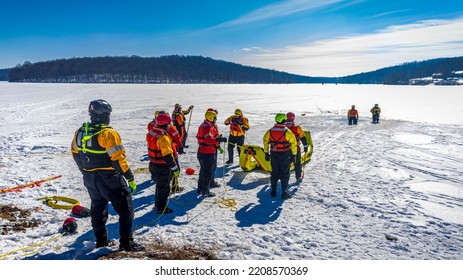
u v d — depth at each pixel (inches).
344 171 358.9
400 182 318.0
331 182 315.9
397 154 451.8
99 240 172.6
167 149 205.2
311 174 346.3
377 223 221.3
